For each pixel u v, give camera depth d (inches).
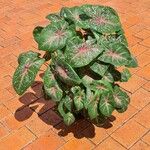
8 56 61.2
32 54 41.9
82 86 39.1
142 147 41.8
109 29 40.2
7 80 55.1
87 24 40.2
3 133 45.1
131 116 46.3
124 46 39.2
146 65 56.6
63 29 39.9
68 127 45.2
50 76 39.3
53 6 78.0
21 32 68.5
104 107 38.6
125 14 73.0
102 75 38.6
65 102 39.5
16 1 82.3
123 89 51.4
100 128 44.6
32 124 46.1
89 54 37.9
